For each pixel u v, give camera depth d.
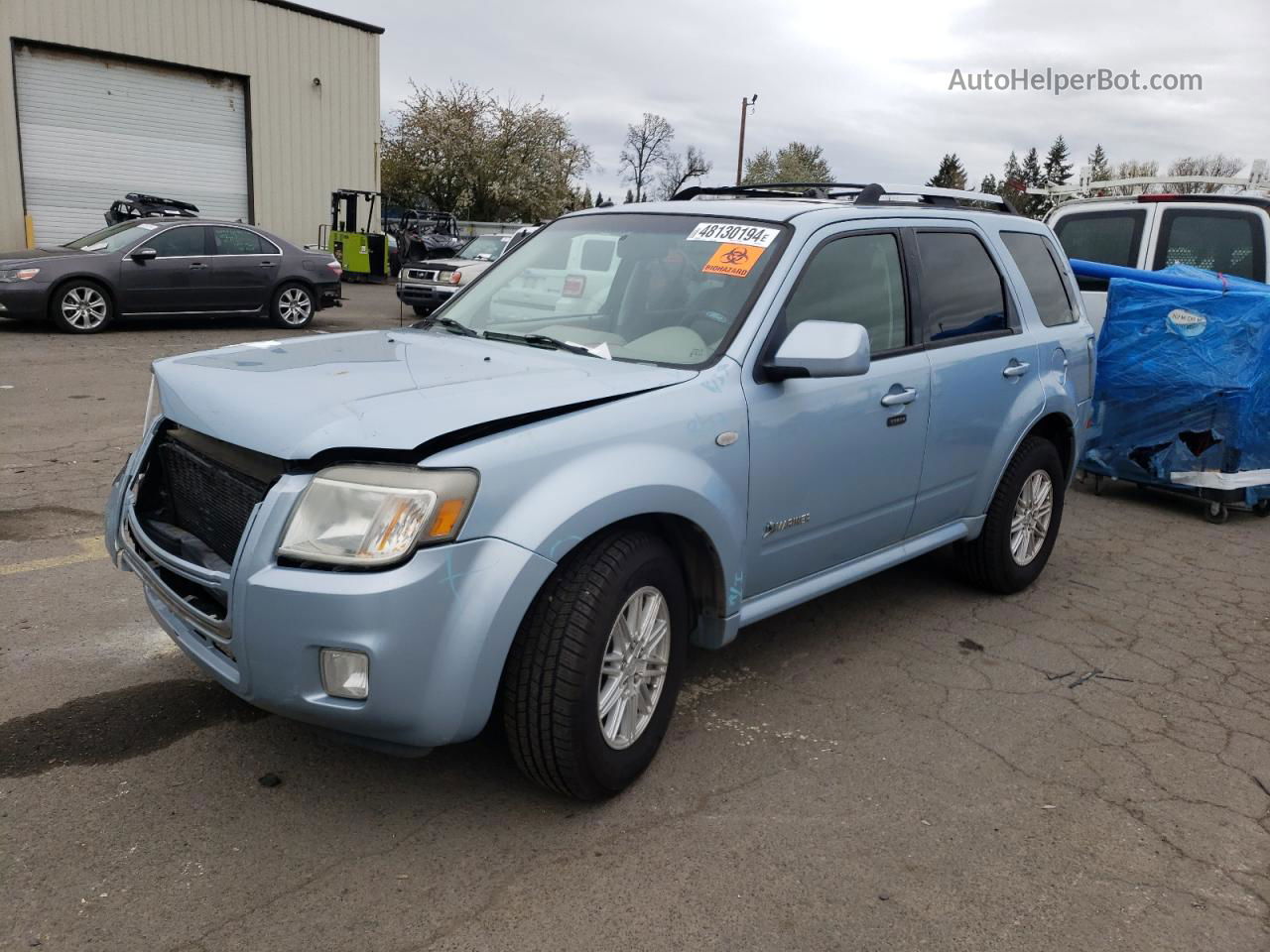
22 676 3.72
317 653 2.54
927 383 4.12
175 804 2.97
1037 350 4.88
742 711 3.74
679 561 3.35
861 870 2.81
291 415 2.73
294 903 2.56
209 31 23.08
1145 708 3.93
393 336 3.87
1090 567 5.72
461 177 45.38
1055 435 5.36
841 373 3.24
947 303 4.40
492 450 2.67
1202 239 8.21
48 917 2.46
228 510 2.86
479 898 2.62
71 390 9.28
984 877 2.81
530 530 2.66
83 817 2.88
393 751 2.71
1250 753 3.60
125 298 13.41
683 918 2.57
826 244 3.81
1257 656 4.49
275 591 2.53
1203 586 5.45
